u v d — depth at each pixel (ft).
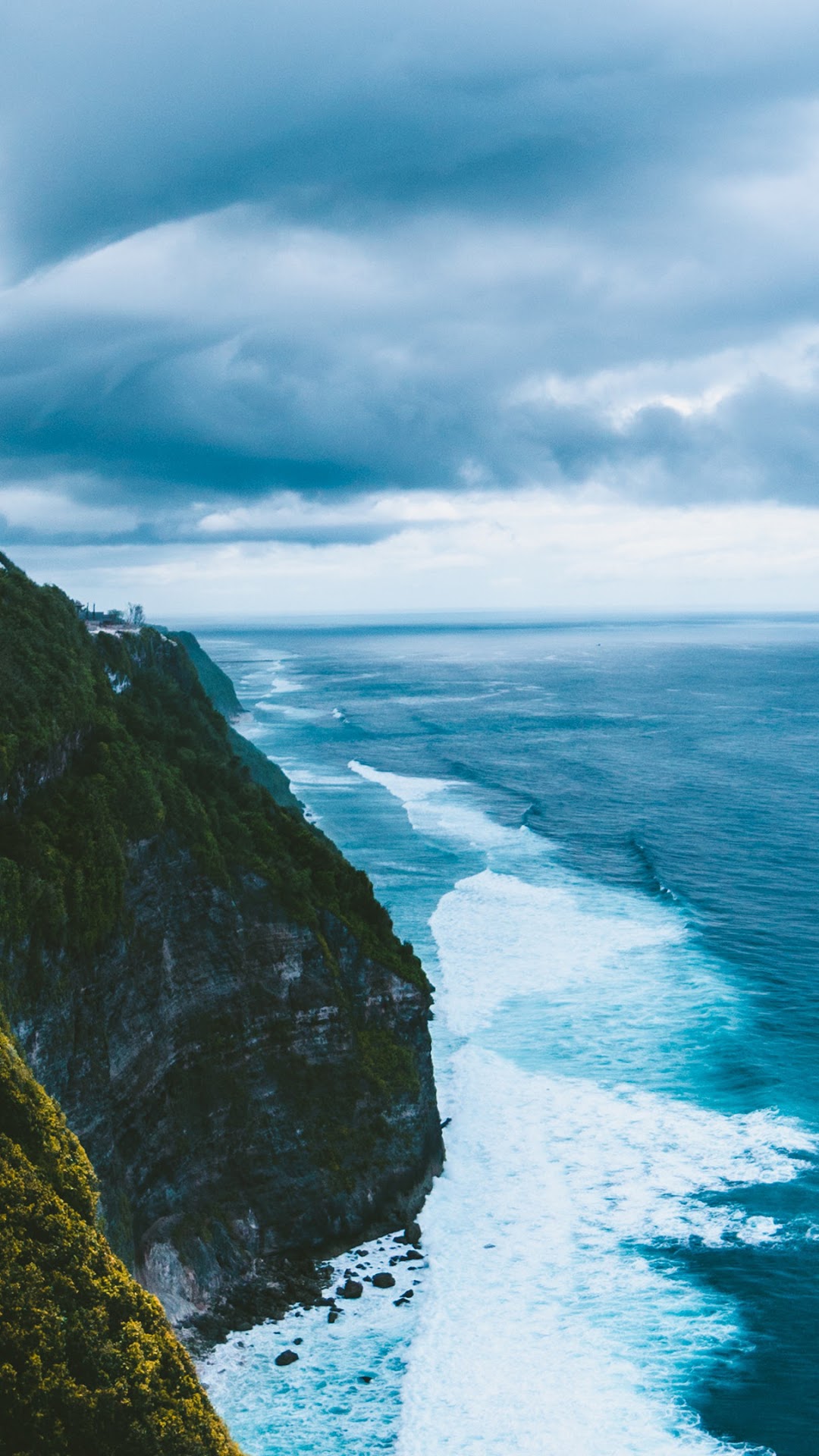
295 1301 128.88
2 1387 77.82
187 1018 139.33
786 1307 124.36
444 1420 109.50
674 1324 122.62
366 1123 146.82
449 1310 125.90
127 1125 126.11
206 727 205.26
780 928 243.40
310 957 150.41
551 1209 143.64
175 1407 82.28
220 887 145.18
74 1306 83.66
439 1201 147.02
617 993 206.80
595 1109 165.48
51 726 136.15
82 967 121.90
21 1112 91.81
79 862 125.49
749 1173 149.18
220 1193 136.15
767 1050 182.39
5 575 162.40
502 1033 190.39
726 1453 105.19
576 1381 114.52
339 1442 106.83
